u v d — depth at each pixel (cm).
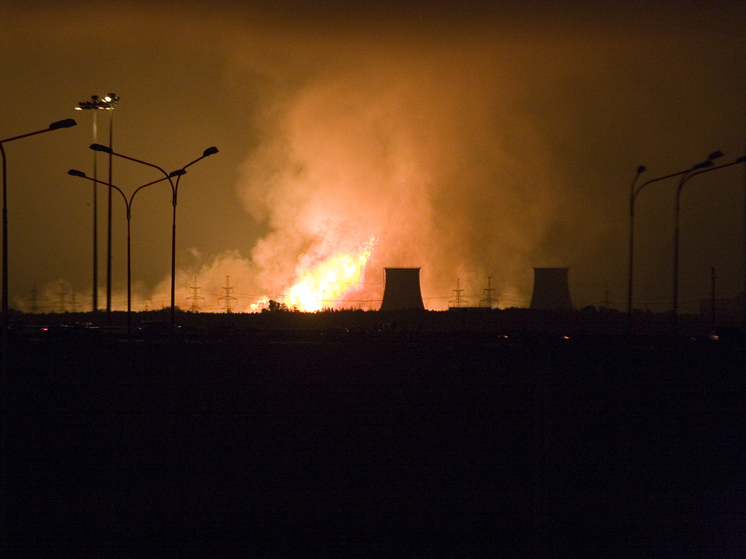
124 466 1600
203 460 1708
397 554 1175
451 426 2039
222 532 1266
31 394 2389
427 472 1628
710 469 1645
